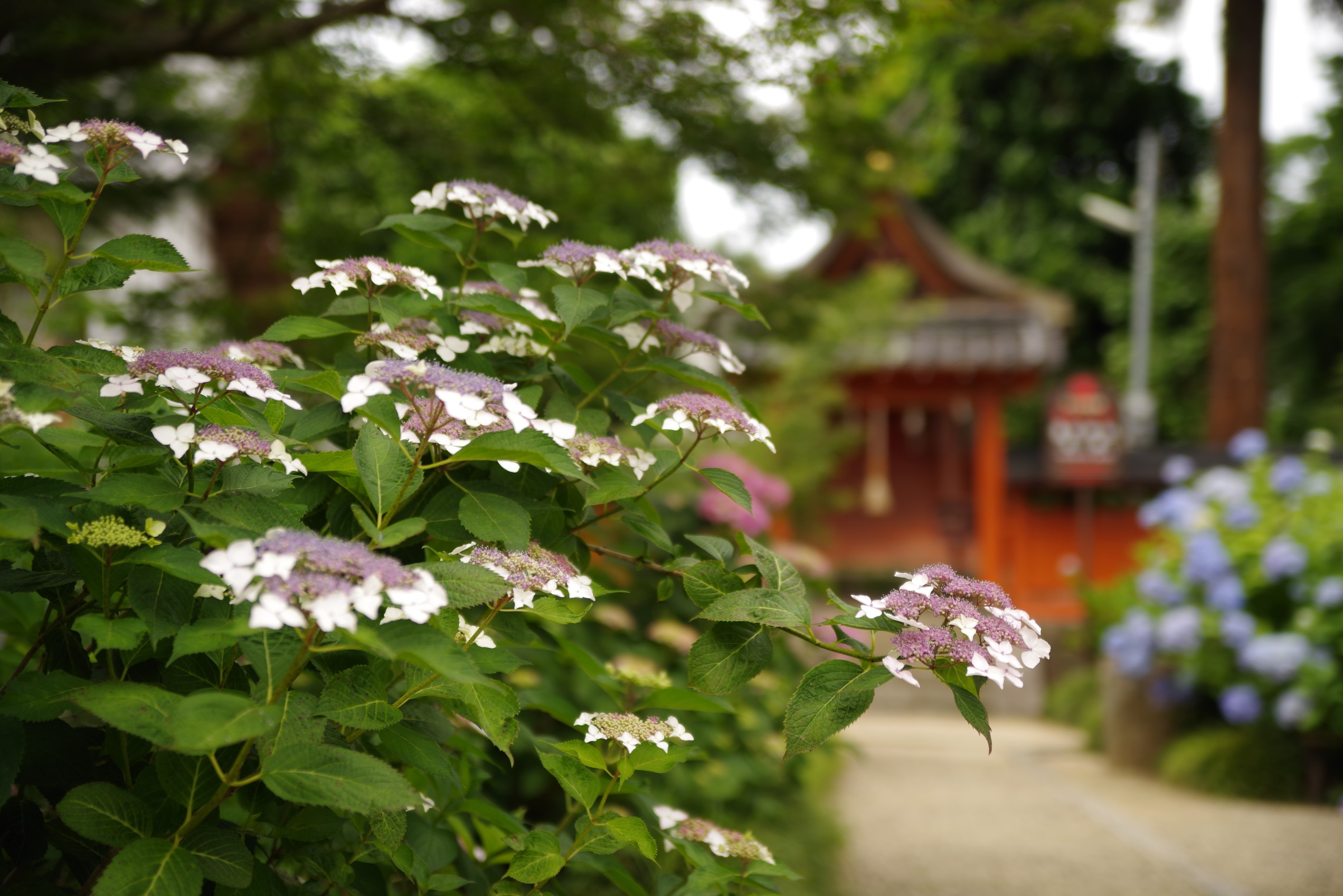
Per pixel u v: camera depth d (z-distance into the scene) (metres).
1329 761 5.70
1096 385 10.16
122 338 4.88
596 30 4.30
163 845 1.05
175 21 4.02
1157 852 4.53
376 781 1.01
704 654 1.41
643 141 5.29
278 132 5.27
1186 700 6.44
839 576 12.94
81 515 1.18
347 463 1.28
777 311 6.02
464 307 1.62
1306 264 18.92
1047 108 20.41
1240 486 6.51
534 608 1.28
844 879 3.93
